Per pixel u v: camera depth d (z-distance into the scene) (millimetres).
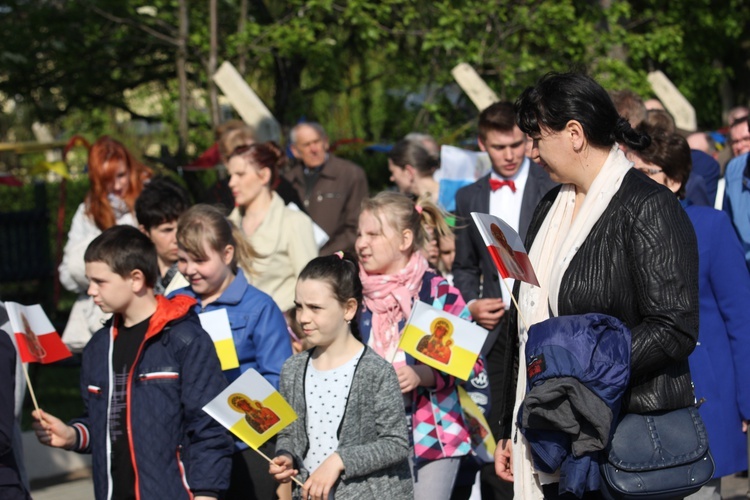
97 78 14211
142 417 4340
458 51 12750
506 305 6148
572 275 3604
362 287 4871
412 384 4812
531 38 12859
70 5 13352
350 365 4414
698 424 3625
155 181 6168
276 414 4180
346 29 13359
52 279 14352
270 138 10258
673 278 3461
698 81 17250
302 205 8273
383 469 4355
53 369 12781
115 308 4453
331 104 15391
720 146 12922
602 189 3607
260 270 6359
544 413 3465
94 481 4445
